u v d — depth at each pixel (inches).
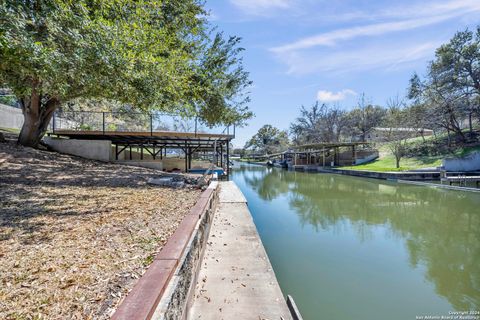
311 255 185.0
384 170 667.4
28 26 124.9
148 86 197.2
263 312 88.5
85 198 153.0
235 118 394.6
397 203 362.6
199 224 113.1
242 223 187.3
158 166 390.3
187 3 311.7
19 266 65.6
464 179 480.4
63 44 132.6
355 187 521.7
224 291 100.5
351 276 154.9
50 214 116.3
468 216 286.4
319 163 1147.3
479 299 130.6
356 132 1369.3
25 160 252.2
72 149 354.3
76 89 200.2
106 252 76.3
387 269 163.0
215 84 352.2
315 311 121.3
